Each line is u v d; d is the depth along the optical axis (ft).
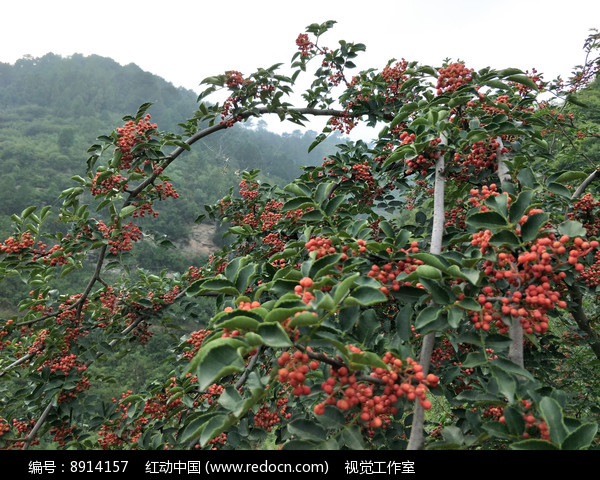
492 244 7.18
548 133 24.13
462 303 7.02
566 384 18.63
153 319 23.95
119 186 17.53
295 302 5.90
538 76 19.63
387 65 20.10
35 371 17.87
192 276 24.03
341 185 16.87
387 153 16.56
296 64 20.58
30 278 19.35
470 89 11.54
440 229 8.97
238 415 5.59
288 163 529.86
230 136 483.51
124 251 19.53
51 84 548.72
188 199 328.70
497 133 11.39
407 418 10.34
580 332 16.46
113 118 498.69
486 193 9.01
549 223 9.35
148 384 17.19
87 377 18.61
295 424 6.87
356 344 7.39
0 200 260.42
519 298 6.95
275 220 21.39
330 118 22.40
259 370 12.59
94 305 22.52
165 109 545.85
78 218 18.10
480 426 7.54
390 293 8.40
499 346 7.18
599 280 12.62
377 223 15.74
